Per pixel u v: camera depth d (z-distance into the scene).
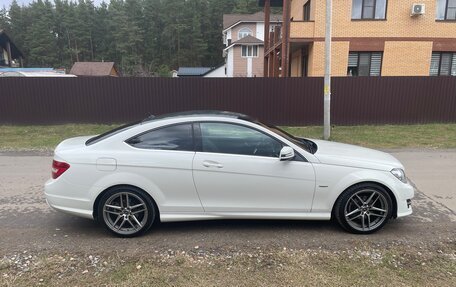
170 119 4.21
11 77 13.88
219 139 4.14
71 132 13.02
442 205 5.22
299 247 3.85
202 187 4.06
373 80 13.98
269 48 25.00
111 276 3.28
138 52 74.00
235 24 50.06
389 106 14.20
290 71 25.83
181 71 57.97
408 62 19.05
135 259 3.59
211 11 77.50
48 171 7.41
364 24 18.70
